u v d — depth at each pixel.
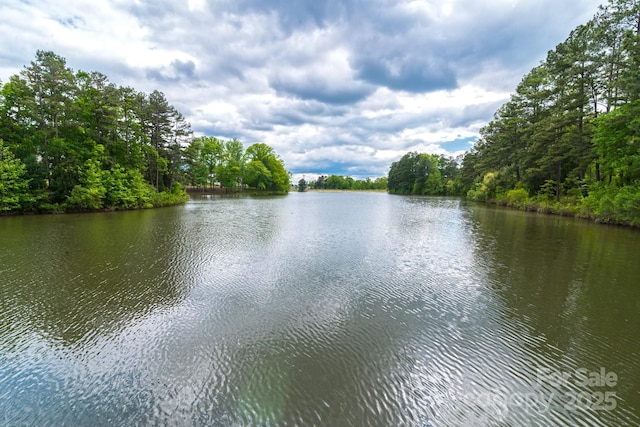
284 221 24.06
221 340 6.23
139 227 19.61
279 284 9.48
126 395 4.66
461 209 35.59
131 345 6.01
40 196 25.33
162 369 5.29
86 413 4.30
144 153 37.06
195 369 5.29
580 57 24.81
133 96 36.62
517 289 9.21
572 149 26.88
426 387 4.90
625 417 4.27
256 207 37.34
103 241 15.08
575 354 5.84
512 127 39.28
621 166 20.41
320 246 14.87
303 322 7.04
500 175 42.62
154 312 7.44
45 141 27.12
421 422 4.19
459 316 7.45
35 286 8.96
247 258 12.40
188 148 42.66
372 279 10.06
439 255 13.24
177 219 24.17
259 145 88.00
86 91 31.03
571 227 20.50
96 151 30.17
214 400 4.57
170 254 12.71
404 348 6.01
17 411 4.32
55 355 5.66
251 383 4.94
